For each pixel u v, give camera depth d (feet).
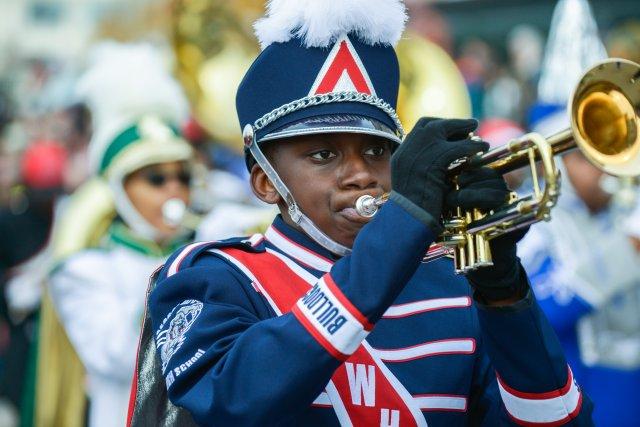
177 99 62.39
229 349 22.86
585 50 55.83
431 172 21.72
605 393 51.24
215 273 24.18
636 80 21.16
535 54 104.01
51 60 148.36
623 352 51.24
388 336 24.56
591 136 20.85
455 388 24.58
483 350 25.49
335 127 23.89
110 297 49.73
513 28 106.52
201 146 68.69
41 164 89.25
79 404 52.54
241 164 70.23
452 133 22.07
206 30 65.72
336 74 24.38
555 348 23.97
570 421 24.18
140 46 65.00
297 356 21.85
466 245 22.15
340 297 21.90
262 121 24.70
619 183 51.24
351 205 24.11
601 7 101.19
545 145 20.72
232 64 66.13
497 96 101.40
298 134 24.03
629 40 97.91
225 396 22.11
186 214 52.42
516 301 23.62
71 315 49.60
